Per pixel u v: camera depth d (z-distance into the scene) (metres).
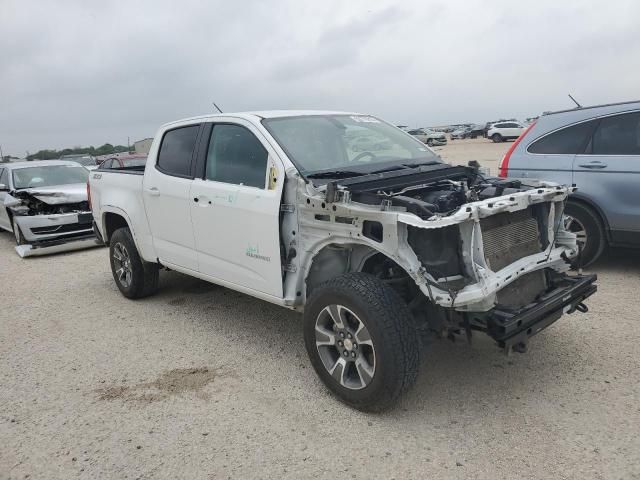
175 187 4.84
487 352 4.18
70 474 2.99
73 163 11.65
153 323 5.29
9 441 3.35
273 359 4.32
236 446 3.16
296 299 3.88
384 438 3.15
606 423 3.16
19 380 4.20
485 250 3.24
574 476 2.73
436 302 3.03
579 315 4.77
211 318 5.35
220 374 4.11
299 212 3.71
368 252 3.53
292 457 3.03
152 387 3.96
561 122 6.04
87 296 6.43
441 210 3.39
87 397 3.87
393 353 3.11
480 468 2.83
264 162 4.05
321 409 3.52
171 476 2.93
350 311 3.28
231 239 4.29
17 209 9.32
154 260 5.45
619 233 5.64
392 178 3.81
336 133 4.49
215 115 4.69
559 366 3.88
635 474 2.71
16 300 6.45
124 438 3.31
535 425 3.19
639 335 4.29
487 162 21.00
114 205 5.79
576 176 5.79
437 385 3.72
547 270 3.85
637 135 5.54
